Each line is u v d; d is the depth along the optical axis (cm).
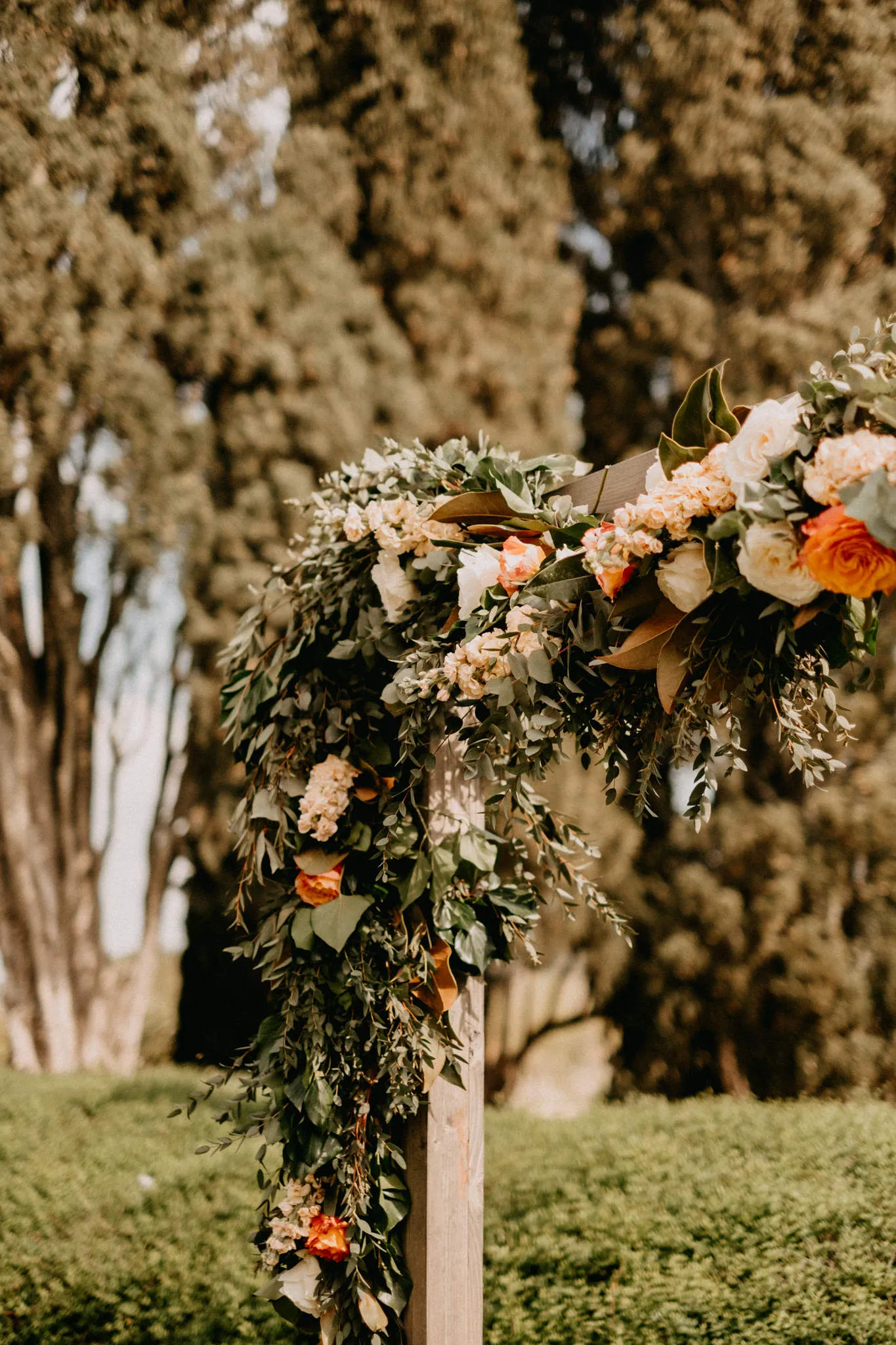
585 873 684
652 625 151
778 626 144
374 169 751
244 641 227
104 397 655
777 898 671
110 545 669
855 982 648
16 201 619
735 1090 664
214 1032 730
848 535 120
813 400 132
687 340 786
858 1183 350
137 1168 425
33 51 632
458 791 203
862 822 666
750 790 725
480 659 164
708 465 144
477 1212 193
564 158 826
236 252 682
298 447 671
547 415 760
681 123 779
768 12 760
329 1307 185
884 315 720
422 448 214
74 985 738
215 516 650
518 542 172
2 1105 511
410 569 193
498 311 755
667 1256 326
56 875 742
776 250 761
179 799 763
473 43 761
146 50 671
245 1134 192
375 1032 184
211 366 679
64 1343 307
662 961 679
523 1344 292
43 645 743
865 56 754
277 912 203
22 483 640
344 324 702
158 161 673
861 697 676
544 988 818
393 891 195
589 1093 797
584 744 168
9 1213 379
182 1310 318
